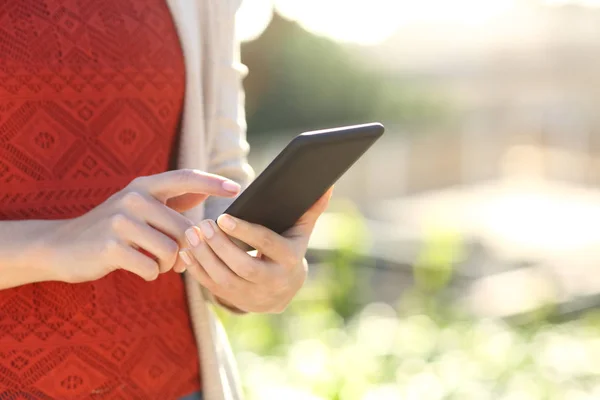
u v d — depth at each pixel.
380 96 20.39
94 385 1.58
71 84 1.62
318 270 7.54
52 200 1.61
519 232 11.91
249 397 4.39
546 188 15.91
